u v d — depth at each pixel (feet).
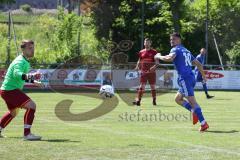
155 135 87.25
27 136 79.61
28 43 80.59
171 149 72.38
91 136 85.15
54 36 333.42
